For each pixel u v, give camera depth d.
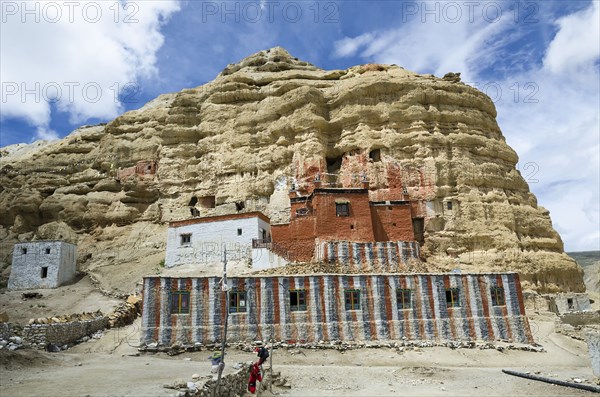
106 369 21.97
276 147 60.53
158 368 22.72
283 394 22.27
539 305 43.31
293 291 32.12
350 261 40.06
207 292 31.28
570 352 32.66
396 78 59.44
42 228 63.06
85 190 66.69
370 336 31.72
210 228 44.66
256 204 58.50
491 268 47.94
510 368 28.66
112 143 69.50
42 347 27.25
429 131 56.81
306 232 42.97
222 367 18.22
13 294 43.44
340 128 59.88
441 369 27.48
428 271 40.47
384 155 55.25
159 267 48.22
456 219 50.91
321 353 30.05
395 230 45.03
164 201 62.97
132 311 38.03
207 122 66.00
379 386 23.77
